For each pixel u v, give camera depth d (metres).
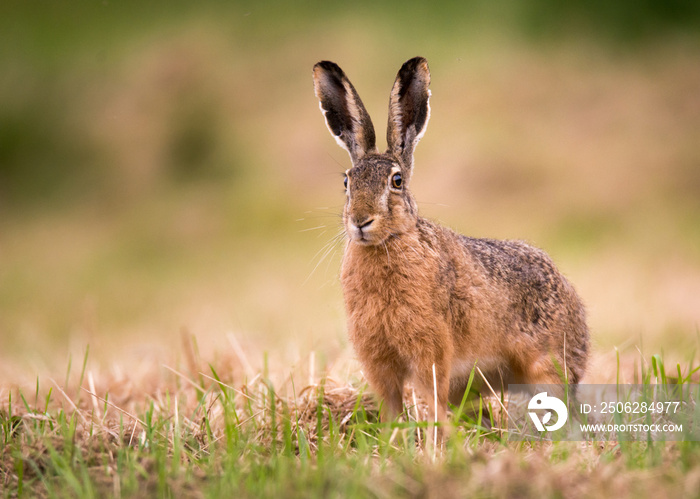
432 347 6.43
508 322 7.06
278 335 11.51
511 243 7.66
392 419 6.66
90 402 7.73
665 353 9.56
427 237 6.56
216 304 15.25
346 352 8.72
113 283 18.23
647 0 28.20
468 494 4.36
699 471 4.44
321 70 7.30
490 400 7.16
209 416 6.62
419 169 21.56
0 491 5.23
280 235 20.53
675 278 14.64
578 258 16.28
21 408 7.20
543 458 5.11
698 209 18.95
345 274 6.65
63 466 5.24
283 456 5.43
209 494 4.62
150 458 5.25
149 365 9.59
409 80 7.12
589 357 8.02
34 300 17.17
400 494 4.52
